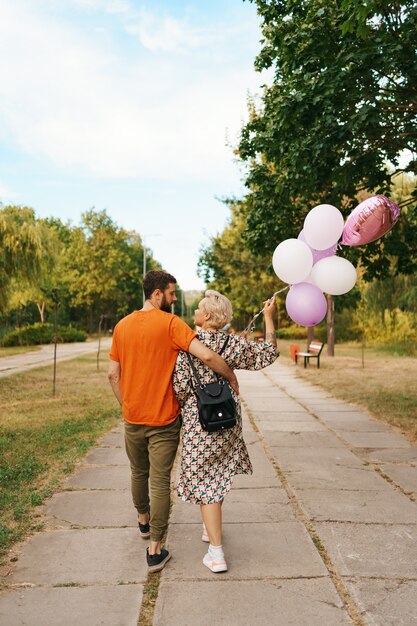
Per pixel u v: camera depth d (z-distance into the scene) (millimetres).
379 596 2779
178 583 2930
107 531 3678
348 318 32062
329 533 3648
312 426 7645
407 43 6234
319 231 3932
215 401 2996
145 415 3139
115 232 57438
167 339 3113
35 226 16812
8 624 2523
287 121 6934
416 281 21875
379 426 7629
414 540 3527
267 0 7387
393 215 3906
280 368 17312
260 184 8406
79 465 5422
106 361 21344
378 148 7473
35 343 38188
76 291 55875
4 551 3318
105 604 2721
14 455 5688
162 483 3123
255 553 3318
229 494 4508
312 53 6840
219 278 24812
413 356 21672
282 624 2527
